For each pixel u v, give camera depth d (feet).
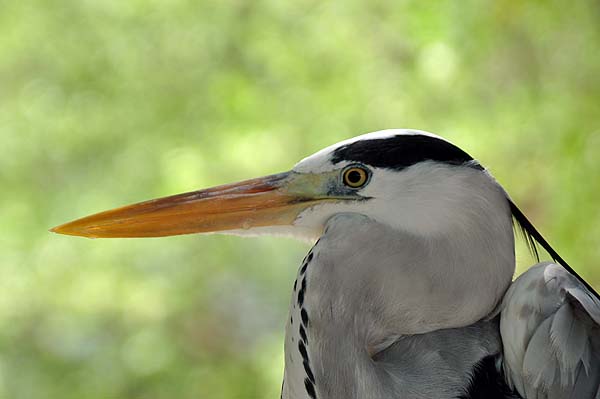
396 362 13.05
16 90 42.70
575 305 12.53
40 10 42.37
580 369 12.44
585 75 35.14
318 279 12.88
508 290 13.09
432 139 13.32
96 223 14.73
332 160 13.74
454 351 13.12
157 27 41.39
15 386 39.65
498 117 35.40
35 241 40.01
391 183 13.21
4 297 39.50
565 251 32.91
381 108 38.01
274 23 40.27
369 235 13.09
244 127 38.93
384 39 39.29
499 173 35.22
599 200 32.89
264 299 43.60
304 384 12.88
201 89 41.11
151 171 40.63
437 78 36.14
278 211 14.16
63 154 41.98
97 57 42.09
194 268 41.55
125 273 40.14
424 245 13.02
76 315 40.52
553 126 34.24
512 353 12.80
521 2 35.63
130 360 40.32
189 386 41.16
